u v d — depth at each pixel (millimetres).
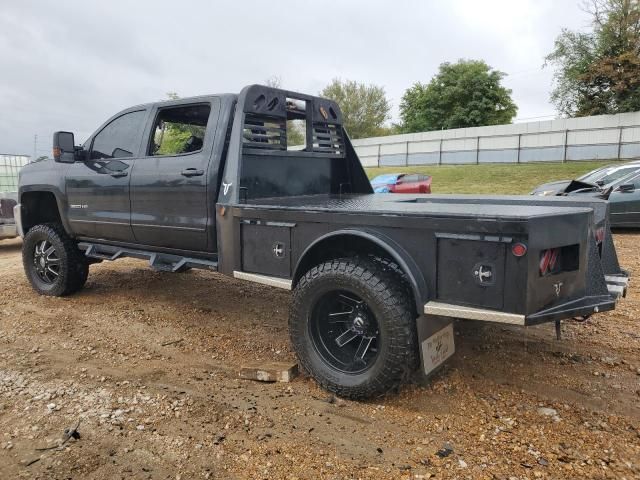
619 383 3514
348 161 5699
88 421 3127
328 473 2602
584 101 36156
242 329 4824
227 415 3193
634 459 2660
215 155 4344
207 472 2625
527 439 2867
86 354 4250
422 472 2594
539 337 4355
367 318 3355
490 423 3049
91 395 3479
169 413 3225
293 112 5027
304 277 3512
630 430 2939
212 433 2988
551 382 3551
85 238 5602
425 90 54062
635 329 4527
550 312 2844
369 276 3203
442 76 51562
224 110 4441
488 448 2793
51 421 3133
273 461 2711
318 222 3535
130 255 5191
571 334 4422
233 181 4152
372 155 41781
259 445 2861
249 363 4023
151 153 4973
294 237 3703
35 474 2621
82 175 5367
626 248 8797
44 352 4301
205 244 4441
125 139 5180
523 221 2686
